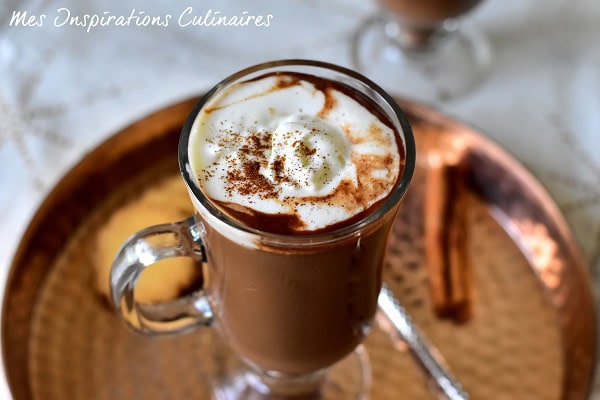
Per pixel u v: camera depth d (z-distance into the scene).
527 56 0.56
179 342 0.43
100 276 0.43
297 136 0.33
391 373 0.42
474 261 0.45
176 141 0.48
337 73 0.35
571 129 0.52
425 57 0.57
